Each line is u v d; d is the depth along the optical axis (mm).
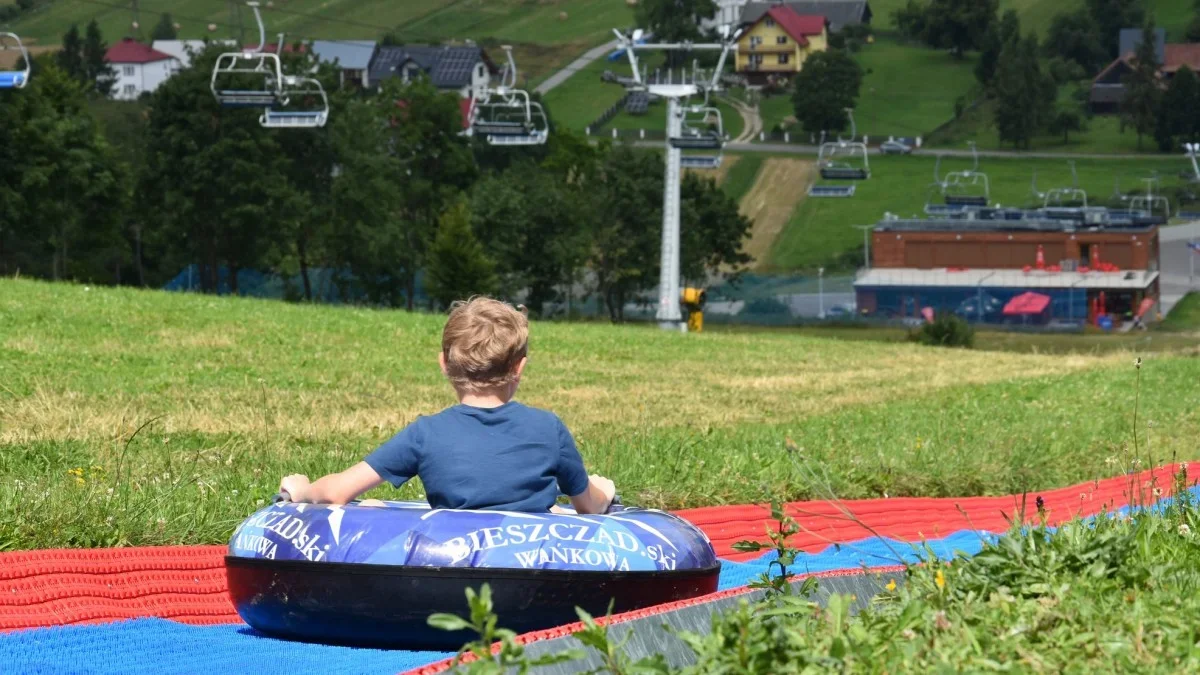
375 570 5434
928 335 85375
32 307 30109
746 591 5402
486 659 3451
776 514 5398
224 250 95875
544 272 100250
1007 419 21156
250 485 10422
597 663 4426
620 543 5676
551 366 30875
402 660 5418
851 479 13703
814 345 45375
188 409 17609
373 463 5715
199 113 92938
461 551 5441
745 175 172750
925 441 16750
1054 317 117375
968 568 5199
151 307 33000
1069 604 4527
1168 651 4047
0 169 87562
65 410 15773
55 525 8211
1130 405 23438
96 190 89938
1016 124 197625
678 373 31203
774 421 21109
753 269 145375
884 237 124375
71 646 5559
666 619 4855
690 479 12383
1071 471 15953
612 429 17891
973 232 122750
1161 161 189750
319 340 29984
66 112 96812
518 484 5688
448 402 20984
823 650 3996
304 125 61125
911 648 3857
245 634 6020
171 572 7367
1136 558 5633
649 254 106688
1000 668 3818
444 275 87625
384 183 94625
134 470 11023
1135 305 116625
